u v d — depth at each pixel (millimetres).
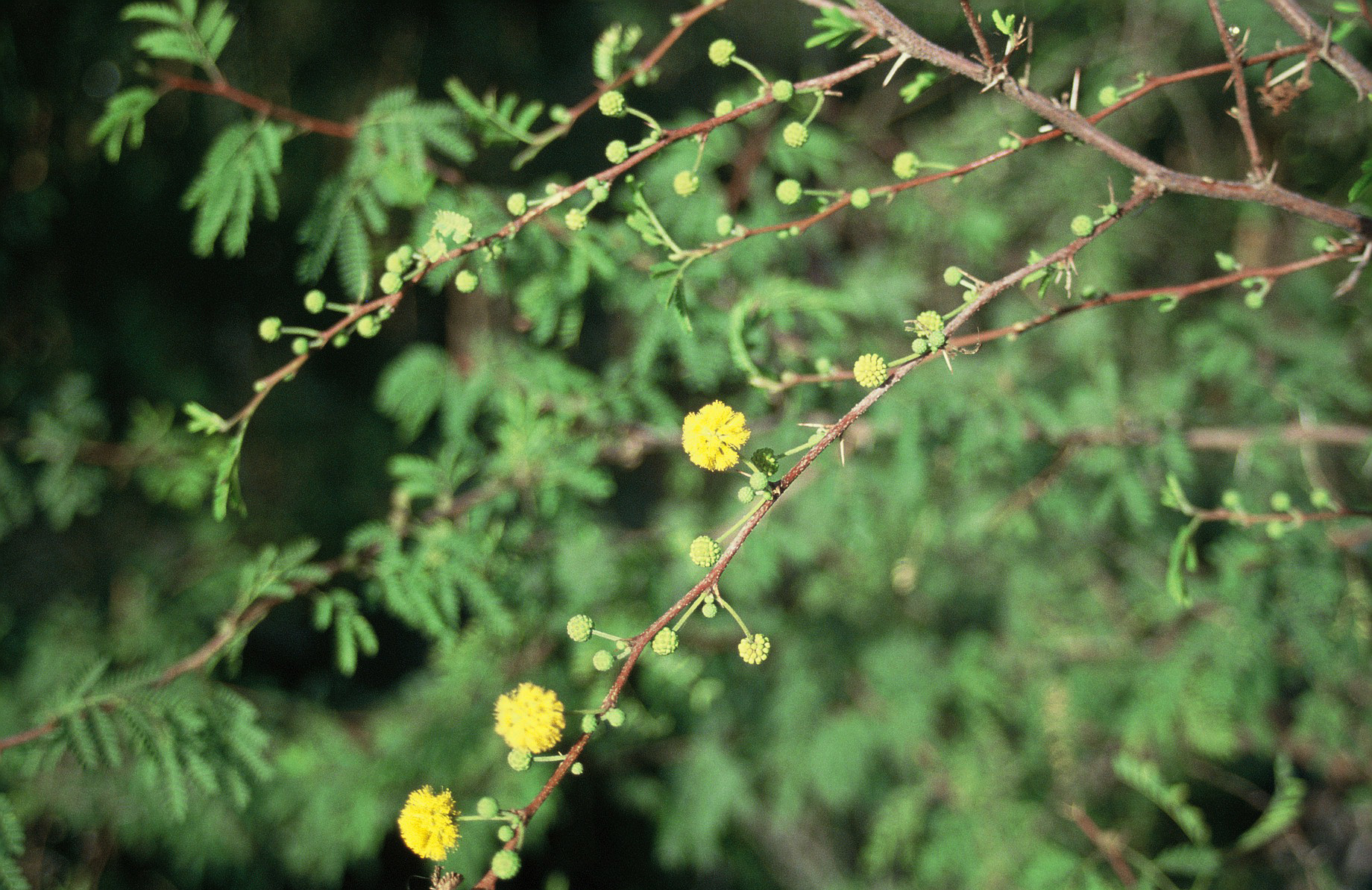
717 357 2400
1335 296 1606
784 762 4145
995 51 4289
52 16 4289
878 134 4348
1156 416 2998
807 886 4793
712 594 1331
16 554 4648
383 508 5414
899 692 4023
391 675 5387
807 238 3680
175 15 1965
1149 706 3252
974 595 4391
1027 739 3955
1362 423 3732
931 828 4109
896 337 3428
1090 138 1469
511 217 2129
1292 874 3605
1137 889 2754
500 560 2572
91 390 4352
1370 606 2770
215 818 3682
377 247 3713
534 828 3361
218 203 1963
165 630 4242
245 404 5633
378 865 4902
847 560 4207
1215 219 4305
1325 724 3178
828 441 1361
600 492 2533
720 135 2557
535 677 3242
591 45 5574
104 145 4645
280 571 2258
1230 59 1480
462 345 5145
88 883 4027
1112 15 4414
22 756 2051
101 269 4977
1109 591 3979
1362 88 1484
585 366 5094
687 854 4441
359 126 2084
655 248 2441
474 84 5219
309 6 4781
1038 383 3543
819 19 1494
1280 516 1981
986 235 3553
